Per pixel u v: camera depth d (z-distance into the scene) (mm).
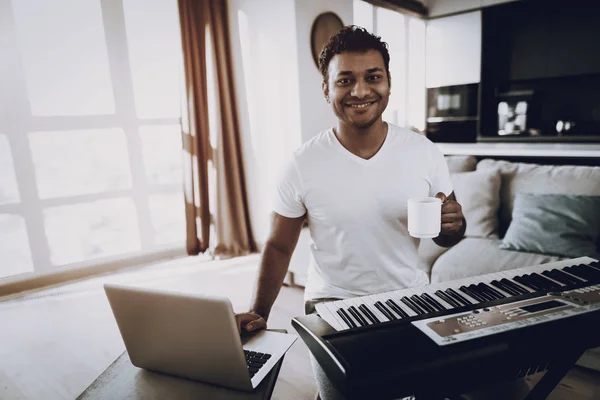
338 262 1199
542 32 4629
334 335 754
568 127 4605
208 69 3492
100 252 3623
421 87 5469
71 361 2105
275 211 1261
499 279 988
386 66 1105
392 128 1199
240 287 3004
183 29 3363
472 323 778
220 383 878
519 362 731
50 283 3209
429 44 5328
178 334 840
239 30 3547
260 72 3463
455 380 697
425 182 1195
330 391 1006
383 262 1180
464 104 5262
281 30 3209
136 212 3664
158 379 925
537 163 3121
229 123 3605
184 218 4078
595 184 2250
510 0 4586
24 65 3039
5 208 3035
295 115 3254
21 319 2609
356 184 1150
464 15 4938
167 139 3830
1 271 3084
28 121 3076
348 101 1075
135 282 3199
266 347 978
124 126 3545
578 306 825
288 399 1732
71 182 3385
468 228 2475
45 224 3203
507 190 2516
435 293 924
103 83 3424
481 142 5059
